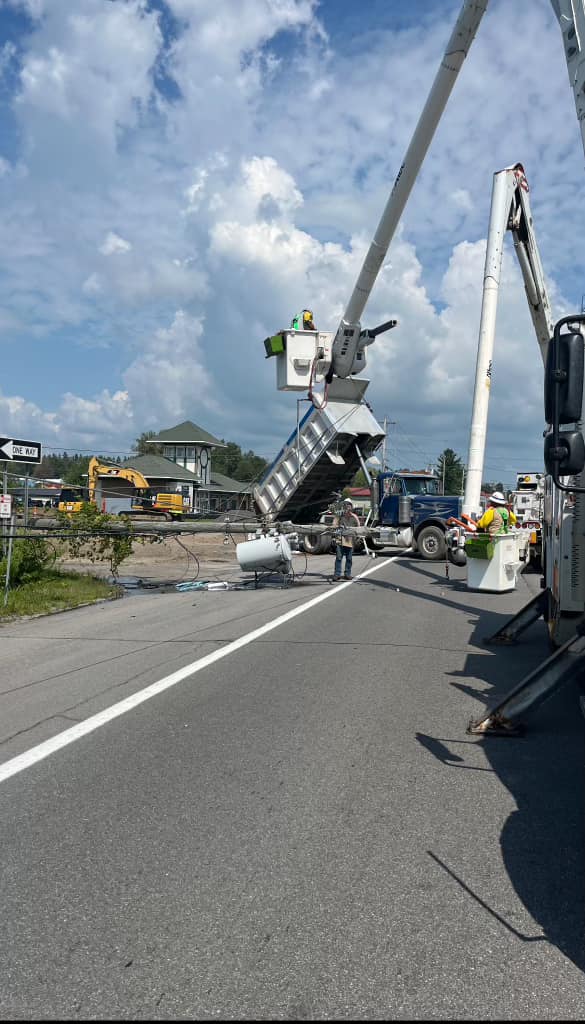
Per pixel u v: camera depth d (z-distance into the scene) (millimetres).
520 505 25062
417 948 3131
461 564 21891
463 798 4742
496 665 8555
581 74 5746
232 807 4586
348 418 21500
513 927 3293
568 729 6215
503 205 15438
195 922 3326
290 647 9531
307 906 3461
